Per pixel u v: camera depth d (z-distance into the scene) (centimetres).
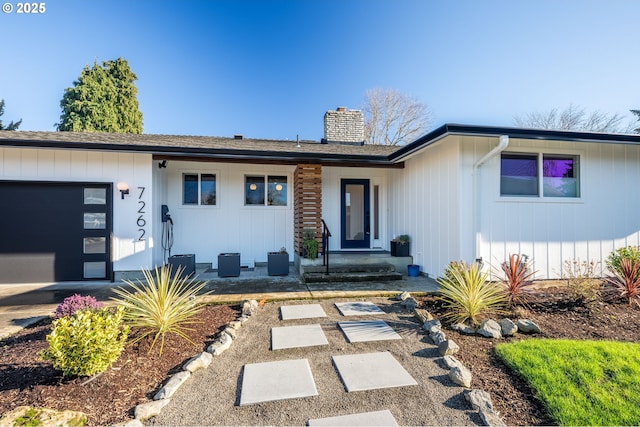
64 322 234
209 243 803
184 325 364
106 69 2230
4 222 601
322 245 726
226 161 693
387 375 262
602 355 281
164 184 761
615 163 607
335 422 205
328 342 329
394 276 623
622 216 608
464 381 246
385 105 2166
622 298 436
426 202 654
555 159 586
